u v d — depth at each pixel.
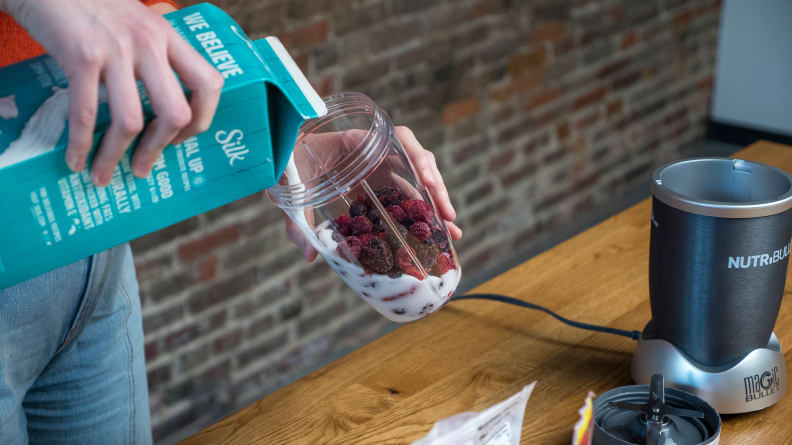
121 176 0.58
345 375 0.88
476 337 0.93
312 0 1.99
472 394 0.83
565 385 0.83
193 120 0.54
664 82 3.16
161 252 1.92
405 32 2.22
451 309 0.99
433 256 0.76
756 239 0.71
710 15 3.25
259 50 0.66
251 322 2.16
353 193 0.73
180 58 0.52
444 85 2.37
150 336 1.96
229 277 2.07
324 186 0.71
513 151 2.66
